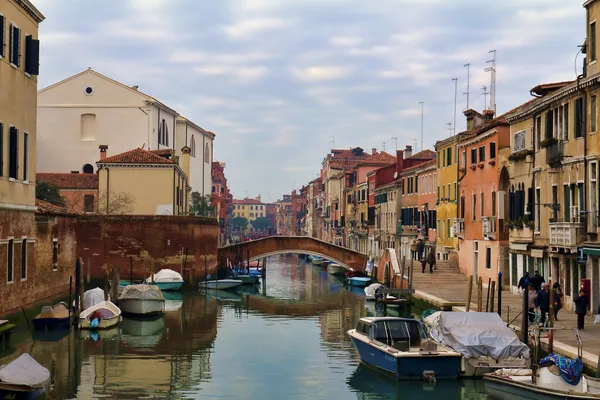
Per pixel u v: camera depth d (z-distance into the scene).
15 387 16.78
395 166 71.81
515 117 36.34
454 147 48.53
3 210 28.52
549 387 17.39
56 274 37.03
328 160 108.50
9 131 29.31
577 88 28.20
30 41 31.64
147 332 31.00
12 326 26.33
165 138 77.06
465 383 21.20
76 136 72.25
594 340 22.73
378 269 55.88
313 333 31.33
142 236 50.34
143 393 20.55
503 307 31.58
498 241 38.72
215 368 23.81
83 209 57.22
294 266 89.06
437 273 45.09
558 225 29.12
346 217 93.81
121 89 72.19
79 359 24.86
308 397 20.33
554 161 30.61
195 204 79.00
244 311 39.41
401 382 21.22
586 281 26.70
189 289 51.31
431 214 54.53
